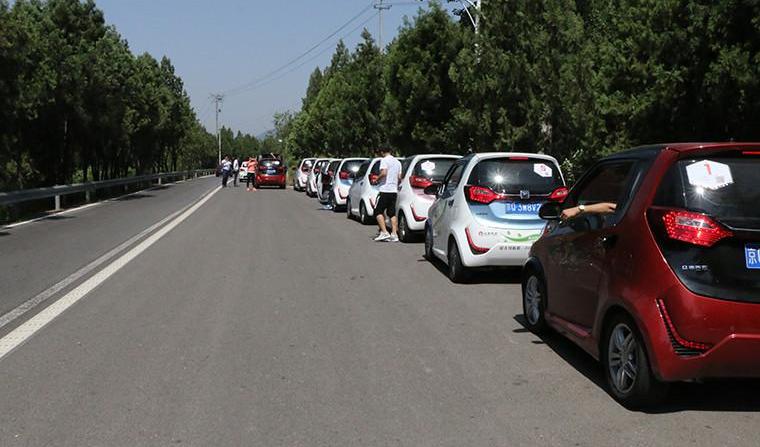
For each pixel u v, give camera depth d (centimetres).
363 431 445
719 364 441
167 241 1436
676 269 447
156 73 5662
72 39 3170
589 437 435
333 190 2319
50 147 3083
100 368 573
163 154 6344
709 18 1090
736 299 438
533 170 963
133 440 430
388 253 1271
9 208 2239
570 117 1594
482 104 1728
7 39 2066
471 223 940
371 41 3909
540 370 573
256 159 4431
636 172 516
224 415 471
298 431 445
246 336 675
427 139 2403
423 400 501
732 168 466
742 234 441
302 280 984
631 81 1306
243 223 1864
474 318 758
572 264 580
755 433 440
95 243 1407
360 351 625
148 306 807
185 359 599
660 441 428
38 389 523
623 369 491
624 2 1430
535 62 1680
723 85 1054
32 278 992
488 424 457
